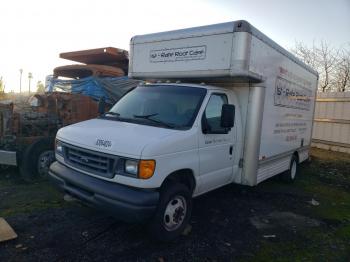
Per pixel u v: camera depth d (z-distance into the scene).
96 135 4.21
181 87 5.21
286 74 6.92
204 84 5.43
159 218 4.01
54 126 7.11
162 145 3.95
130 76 6.22
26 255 3.75
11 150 6.47
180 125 4.55
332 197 7.28
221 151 5.14
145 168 3.75
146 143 3.86
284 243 4.65
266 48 5.69
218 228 4.96
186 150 4.35
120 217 3.81
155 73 5.84
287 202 6.59
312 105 9.50
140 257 3.91
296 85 7.72
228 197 6.54
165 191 4.10
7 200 5.46
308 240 4.83
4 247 3.90
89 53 9.80
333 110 14.49
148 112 4.94
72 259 3.74
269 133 6.31
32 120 6.82
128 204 3.71
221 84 5.88
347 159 12.37
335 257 4.37
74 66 9.51
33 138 6.70
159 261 3.85
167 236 4.18
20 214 4.88
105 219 4.85
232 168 5.52
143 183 3.76
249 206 6.12
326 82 23.09
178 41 5.53
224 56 5.07
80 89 8.67
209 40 5.20
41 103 7.48
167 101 5.03
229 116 4.68
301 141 8.68
